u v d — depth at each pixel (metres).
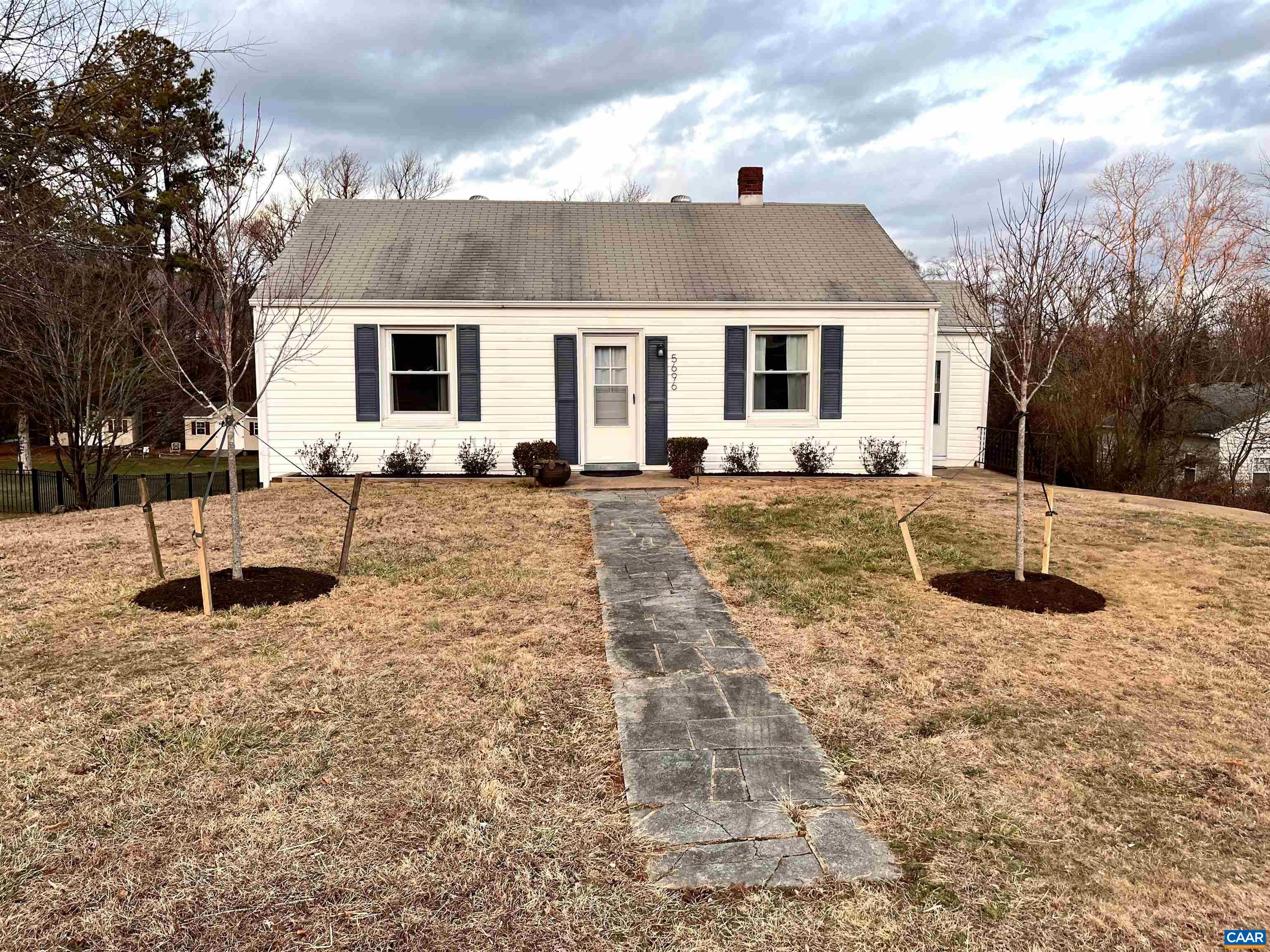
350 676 4.64
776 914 2.68
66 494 18.88
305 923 2.63
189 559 7.35
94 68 8.55
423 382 12.54
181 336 15.52
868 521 9.01
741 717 4.19
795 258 13.81
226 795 3.38
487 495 10.75
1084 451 14.18
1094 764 3.69
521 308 12.31
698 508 9.74
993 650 5.11
